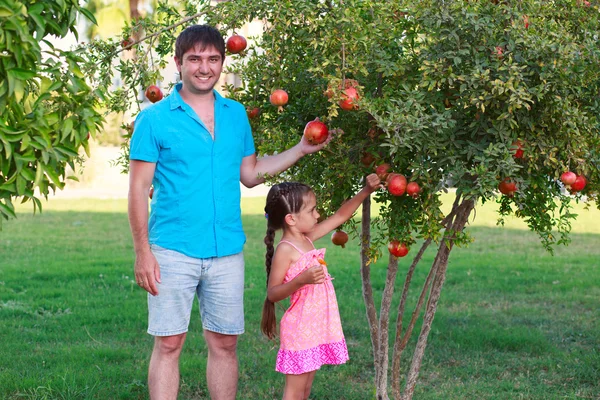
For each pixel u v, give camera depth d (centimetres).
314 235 327
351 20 289
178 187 314
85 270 795
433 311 355
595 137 314
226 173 321
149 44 340
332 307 326
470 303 671
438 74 287
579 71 293
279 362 325
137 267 314
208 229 317
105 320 601
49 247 948
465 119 306
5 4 231
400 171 311
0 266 814
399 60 306
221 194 319
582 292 716
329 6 304
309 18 295
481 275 792
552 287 736
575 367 486
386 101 295
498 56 288
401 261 870
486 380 465
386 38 311
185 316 323
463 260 884
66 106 263
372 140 319
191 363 481
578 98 318
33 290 698
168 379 324
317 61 305
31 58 244
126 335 557
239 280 330
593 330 580
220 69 316
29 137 244
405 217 311
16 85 237
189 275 318
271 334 338
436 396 432
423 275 789
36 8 243
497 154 291
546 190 322
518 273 805
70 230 1102
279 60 319
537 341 537
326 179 324
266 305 336
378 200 324
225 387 337
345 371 480
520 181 299
